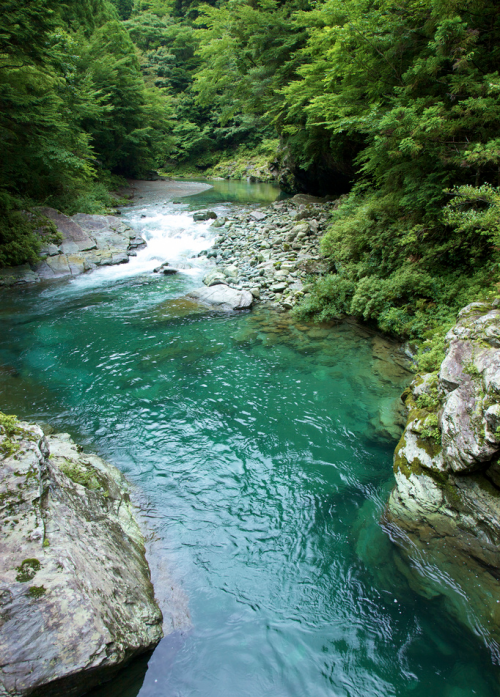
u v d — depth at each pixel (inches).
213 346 290.2
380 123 277.4
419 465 146.3
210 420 208.2
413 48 312.0
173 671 99.0
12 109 457.7
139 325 327.3
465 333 158.4
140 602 106.2
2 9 386.3
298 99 559.8
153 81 1628.9
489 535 121.5
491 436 120.6
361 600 119.3
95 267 490.3
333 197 754.2
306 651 106.1
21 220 477.1
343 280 343.6
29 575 85.0
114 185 1003.3
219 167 1642.5
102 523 121.7
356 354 274.2
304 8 668.7
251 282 411.8
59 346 290.2
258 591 122.3
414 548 132.0
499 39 268.8
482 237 253.8
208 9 805.9
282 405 219.8
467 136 265.7
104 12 1090.1
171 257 523.8
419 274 285.4
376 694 97.1
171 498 158.2
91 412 214.4
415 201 297.0
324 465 176.4
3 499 95.7
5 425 111.1
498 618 107.7
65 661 79.6
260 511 152.8
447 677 99.4
